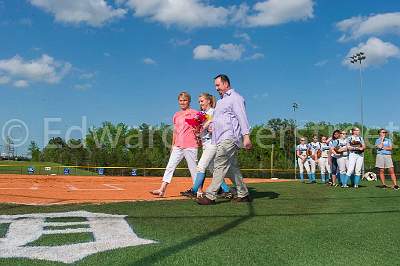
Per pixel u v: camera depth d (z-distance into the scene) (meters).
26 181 14.66
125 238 4.07
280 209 6.06
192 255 3.39
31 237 4.14
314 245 3.77
